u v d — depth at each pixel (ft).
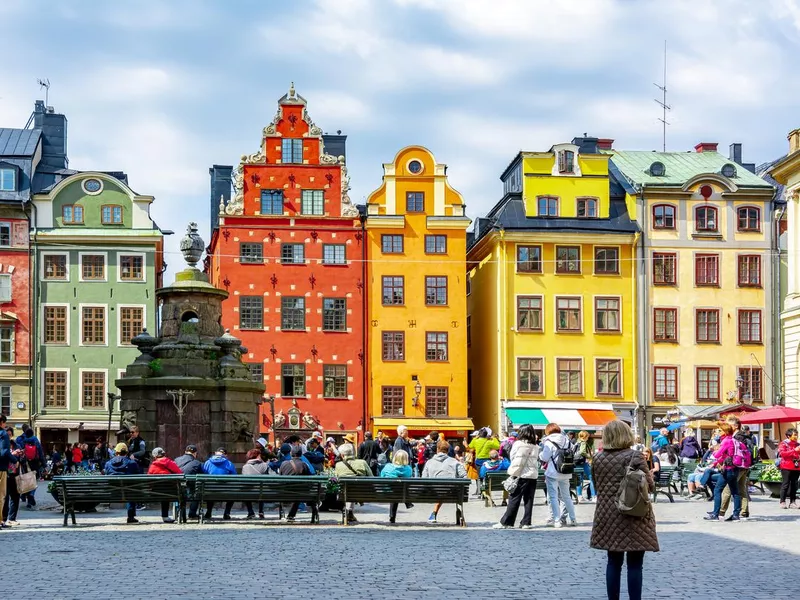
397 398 219.61
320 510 96.32
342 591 46.98
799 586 49.34
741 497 87.56
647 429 221.46
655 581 50.93
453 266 221.87
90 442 215.10
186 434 103.55
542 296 222.48
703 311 225.76
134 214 220.02
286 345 218.38
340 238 221.05
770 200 228.22
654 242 225.35
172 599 44.78
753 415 136.98
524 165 225.56
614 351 223.10
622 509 39.96
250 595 45.83
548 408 220.43
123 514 91.35
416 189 222.89
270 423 214.69
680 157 243.60
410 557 59.36
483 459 119.24
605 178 226.58
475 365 242.99
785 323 183.11
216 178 253.65
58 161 232.73
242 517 87.56
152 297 218.59
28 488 83.41
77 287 217.56
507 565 56.08
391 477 81.46
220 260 217.97
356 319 220.23
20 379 214.48
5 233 217.15
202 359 105.81
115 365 217.15
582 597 45.83
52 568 54.44
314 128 222.28
